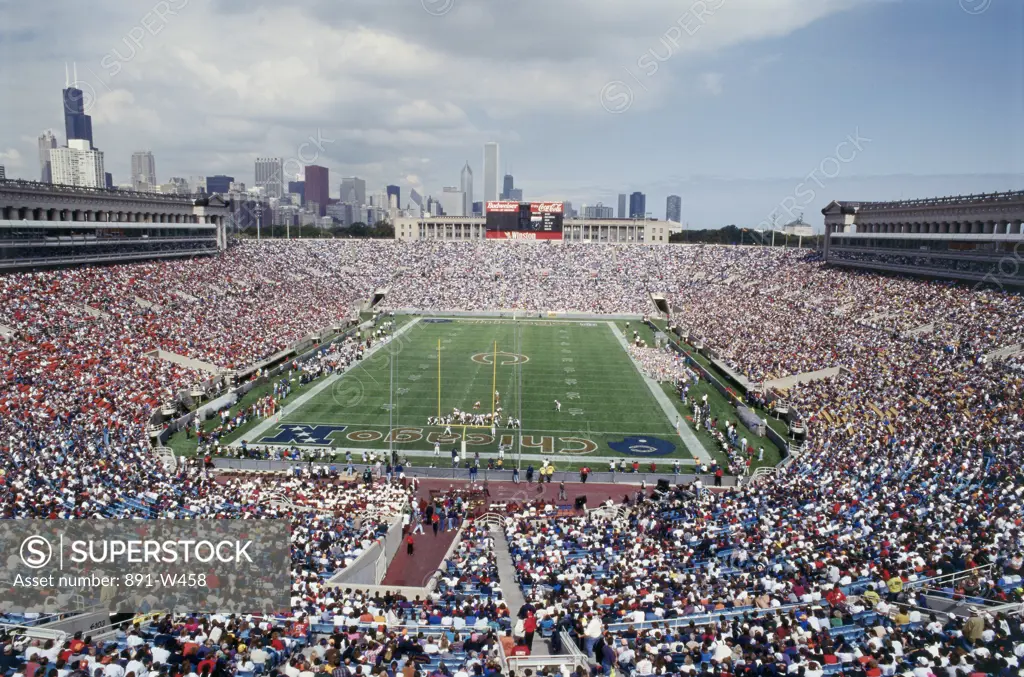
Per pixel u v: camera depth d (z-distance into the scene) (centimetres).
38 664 1603
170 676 1619
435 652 1925
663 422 5344
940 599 2112
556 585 2483
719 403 5847
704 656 1817
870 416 4516
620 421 5353
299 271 10675
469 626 2122
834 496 3253
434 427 5138
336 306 9575
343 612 2144
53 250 6762
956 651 1669
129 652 1677
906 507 2969
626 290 11106
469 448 4738
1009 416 3888
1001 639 1783
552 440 4925
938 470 3378
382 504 3494
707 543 2795
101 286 6806
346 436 4909
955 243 7094
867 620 2027
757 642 1858
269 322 7744
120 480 3306
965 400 4303
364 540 2947
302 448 4628
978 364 4906
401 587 2531
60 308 5966
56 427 3984
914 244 7794
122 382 5072
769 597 2241
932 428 3997
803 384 5600
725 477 4141
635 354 7544
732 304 9162
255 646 1784
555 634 2044
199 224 9456
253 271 9669
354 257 12169
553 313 10381
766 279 9938
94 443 3841
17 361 4862
